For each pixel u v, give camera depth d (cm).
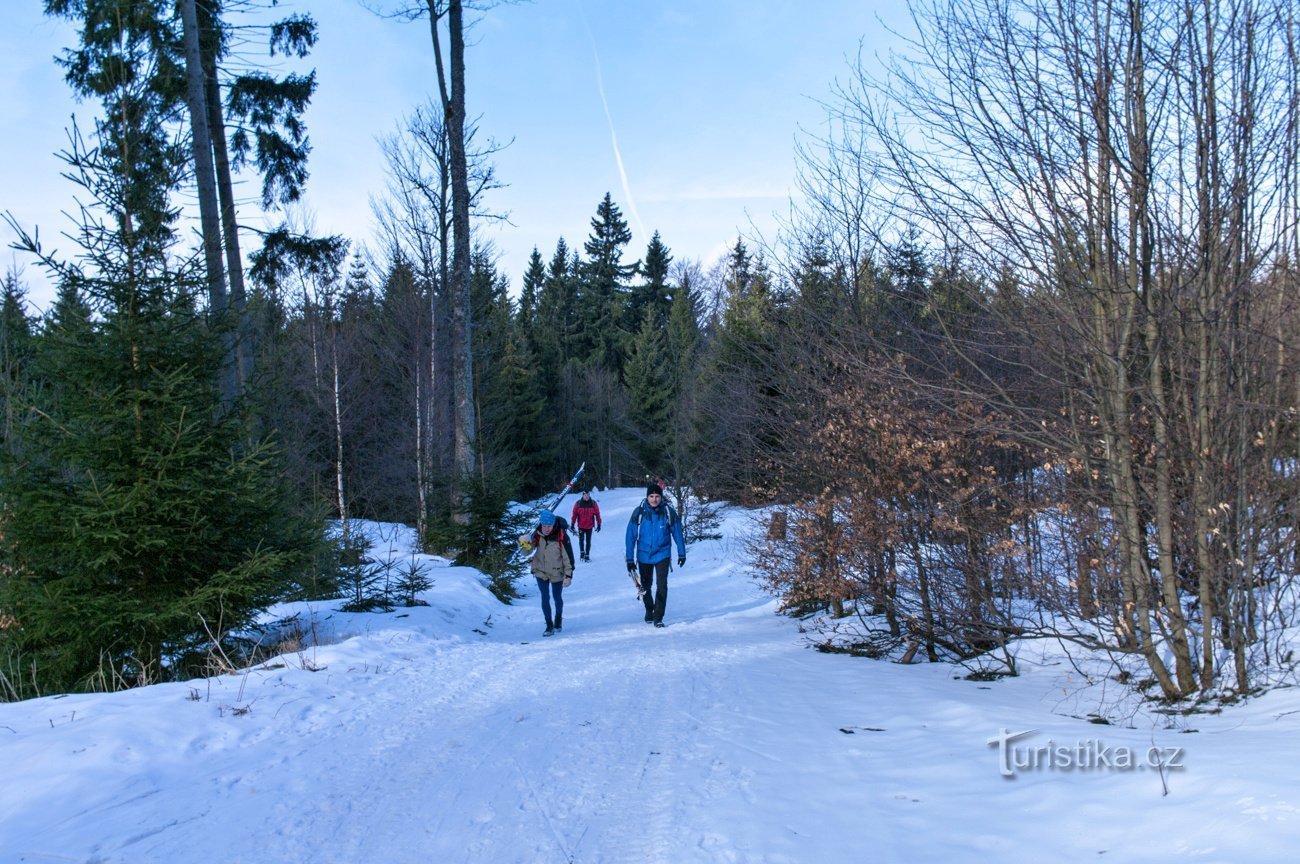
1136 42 479
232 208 1402
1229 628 470
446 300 2367
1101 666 585
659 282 6438
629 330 6231
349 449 2722
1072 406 528
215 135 1420
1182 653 480
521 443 4297
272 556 708
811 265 1044
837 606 973
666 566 1066
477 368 2805
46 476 668
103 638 675
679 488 2383
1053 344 511
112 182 691
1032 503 574
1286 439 488
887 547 720
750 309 1758
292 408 2477
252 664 698
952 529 643
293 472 2086
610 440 4428
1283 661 473
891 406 677
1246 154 473
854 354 735
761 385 1118
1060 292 512
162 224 721
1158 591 511
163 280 700
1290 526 475
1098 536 520
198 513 692
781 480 975
